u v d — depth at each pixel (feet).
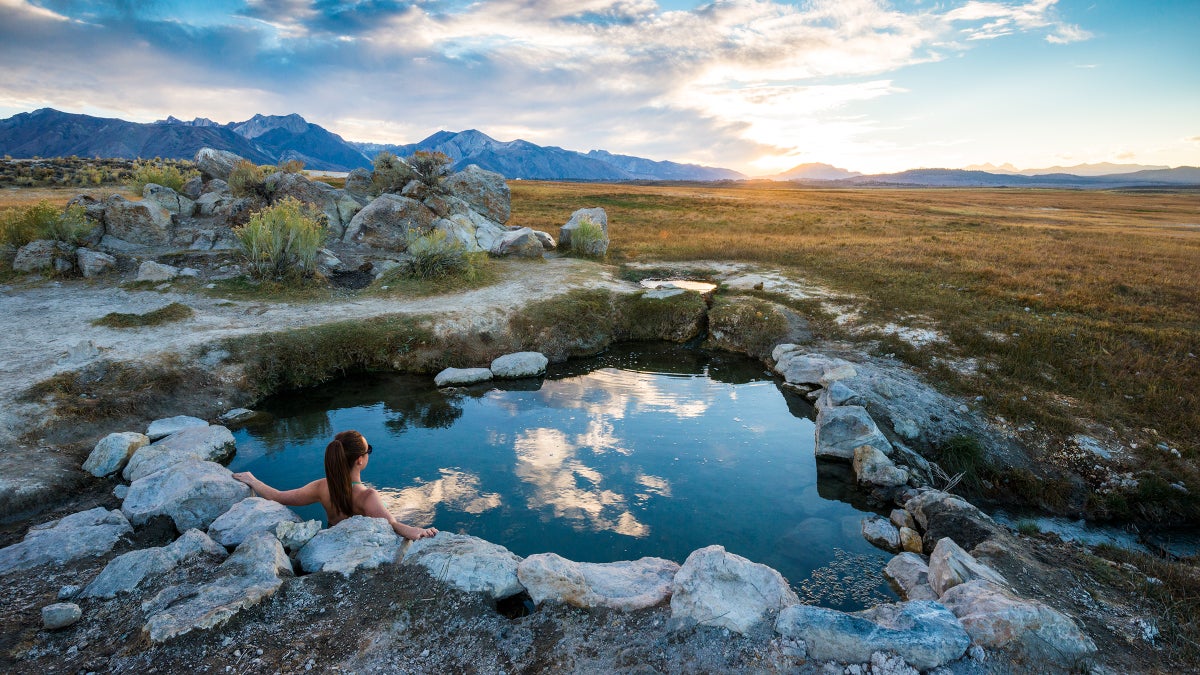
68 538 21.31
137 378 36.86
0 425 29.58
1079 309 56.08
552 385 45.65
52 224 59.11
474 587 18.86
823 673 15.57
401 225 78.33
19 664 14.96
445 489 29.19
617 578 20.07
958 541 25.18
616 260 87.30
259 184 78.48
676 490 30.07
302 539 21.33
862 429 34.27
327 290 59.06
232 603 16.69
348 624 17.03
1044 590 20.53
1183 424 35.12
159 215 66.95
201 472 25.40
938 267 76.54
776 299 62.49
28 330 43.06
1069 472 32.30
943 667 15.61
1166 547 27.35
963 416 37.19
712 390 45.29
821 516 28.37
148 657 15.05
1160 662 16.65
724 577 18.71
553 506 27.91
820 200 268.00
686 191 362.12
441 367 47.62
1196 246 102.27
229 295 54.80
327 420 37.83
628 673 15.62
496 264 76.02
